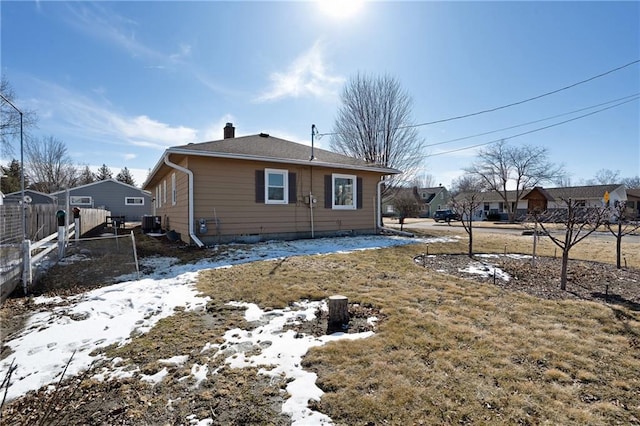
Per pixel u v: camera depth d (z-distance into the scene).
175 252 7.71
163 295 4.52
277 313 3.81
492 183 34.22
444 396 2.17
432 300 4.13
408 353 2.74
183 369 2.63
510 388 2.24
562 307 3.86
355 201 11.80
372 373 2.46
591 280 5.23
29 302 4.28
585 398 2.14
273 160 9.43
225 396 2.27
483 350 2.78
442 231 15.37
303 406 2.13
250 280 5.14
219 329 3.39
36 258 5.25
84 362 2.81
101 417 2.10
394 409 2.05
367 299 4.16
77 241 6.05
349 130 18.64
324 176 10.98
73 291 4.74
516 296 4.29
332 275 5.41
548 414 1.98
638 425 1.89
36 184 33.62
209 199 8.85
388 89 17.94
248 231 9.47
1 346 3.03
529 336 3.05
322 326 3.43
